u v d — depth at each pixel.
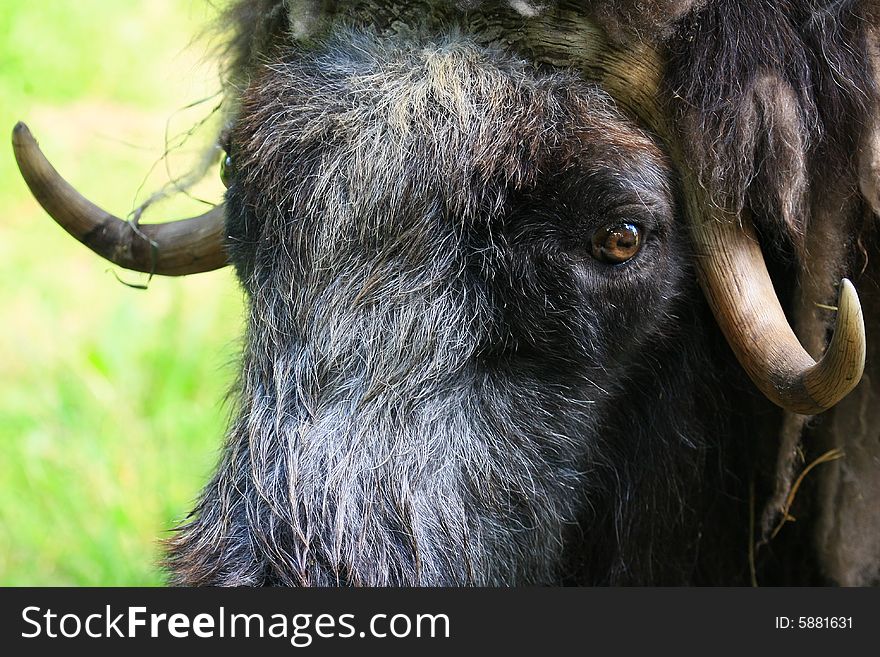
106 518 8.04
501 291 3.78
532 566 4.07
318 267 3.77
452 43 3.85
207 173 5.07
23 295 11.42
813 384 3.68
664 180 3.96
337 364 3.72
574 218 3.75
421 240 3.74
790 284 4.39
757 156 4.06
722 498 5.00
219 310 9.88
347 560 3.55
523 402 3.89
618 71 3.89
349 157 3.74
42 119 14.31
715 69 3.94
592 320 3.87
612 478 4.53
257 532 3.64
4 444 8.77
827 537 4.82
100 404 9.16
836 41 4.07
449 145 3.72
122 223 4.98
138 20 16.64
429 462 3.71
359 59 3.87
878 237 4.29
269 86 3.94
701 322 4.47
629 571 4.74
